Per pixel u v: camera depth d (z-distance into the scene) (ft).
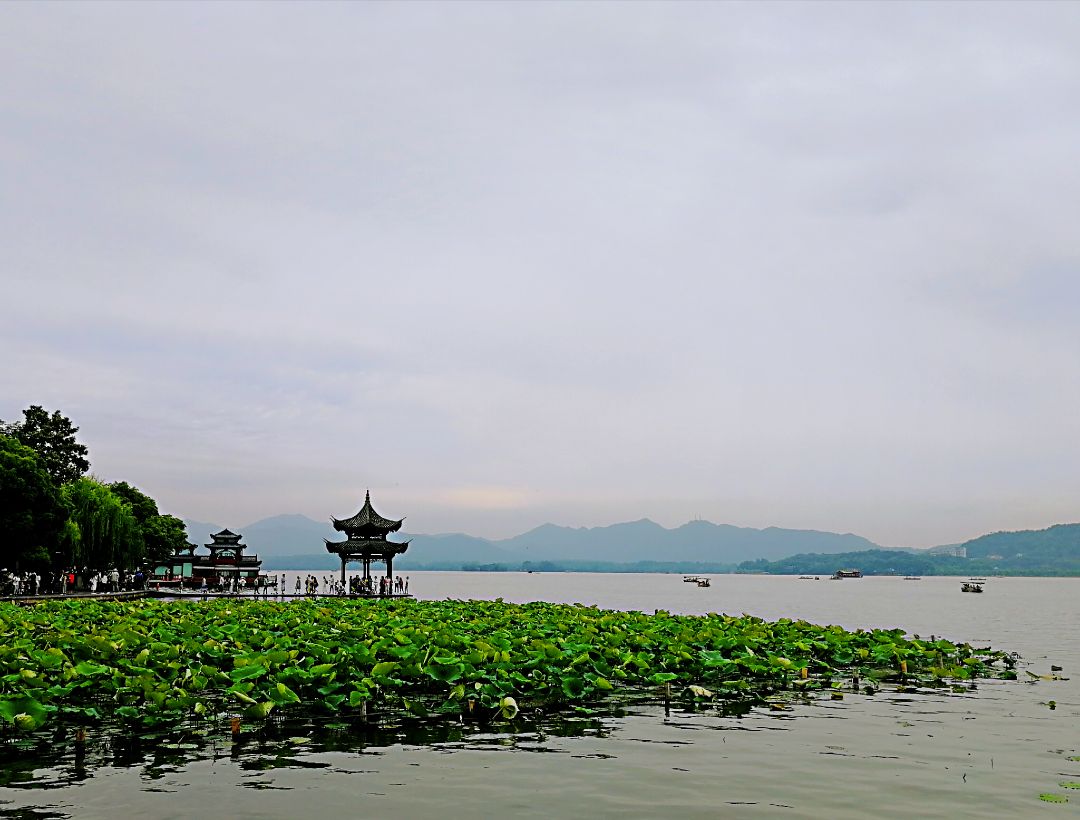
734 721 40.06
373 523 195.31
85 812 25.72
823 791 28.99
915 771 31.71
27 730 33.86
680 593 369.50
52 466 216.13
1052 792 29.14
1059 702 46.62
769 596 335.88
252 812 25.96
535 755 32.99
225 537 280.72
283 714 39.04
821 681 52.29
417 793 28.09
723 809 27.02
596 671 46.47
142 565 251.39
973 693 49.55
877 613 192.34
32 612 70.69
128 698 38.83
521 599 263.70
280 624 62.23
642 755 33.27
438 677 40.75
